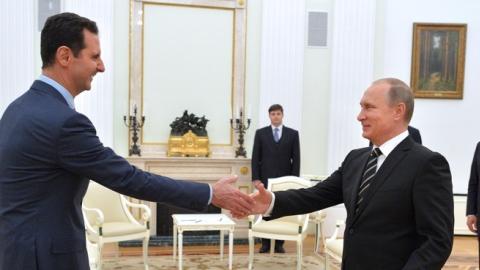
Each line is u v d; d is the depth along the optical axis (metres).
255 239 5.90
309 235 6.23
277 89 6.09
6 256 1.46
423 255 1.53
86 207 4.36
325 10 6.21
